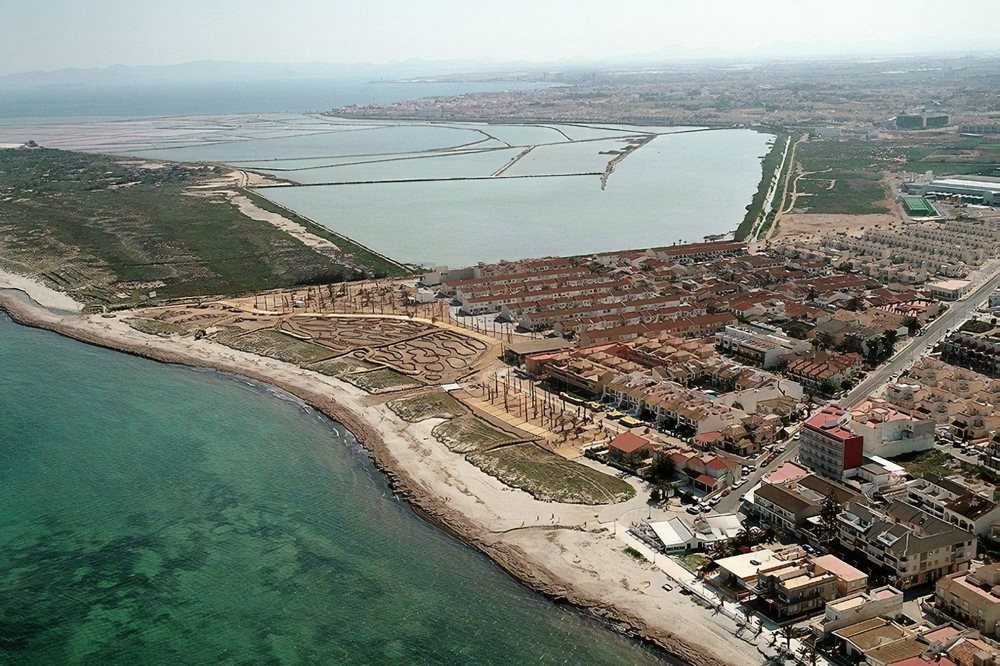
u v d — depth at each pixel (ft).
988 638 494.59
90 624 542.16
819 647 493.36
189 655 513.86
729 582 555.69
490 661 502.38
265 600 562.66
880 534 565.53
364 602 558.56
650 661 500.33
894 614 522.47
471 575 585.22
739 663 488.02
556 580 572.10
